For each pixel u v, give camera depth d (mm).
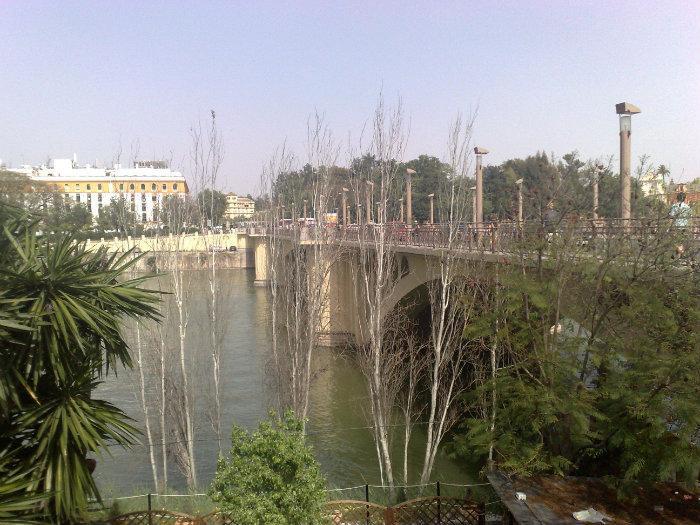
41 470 8742
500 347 14789
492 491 13656
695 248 11703
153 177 77688
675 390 10484
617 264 12172
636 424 11195
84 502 9086
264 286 75625
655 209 12547
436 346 18562
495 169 53000
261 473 9438
